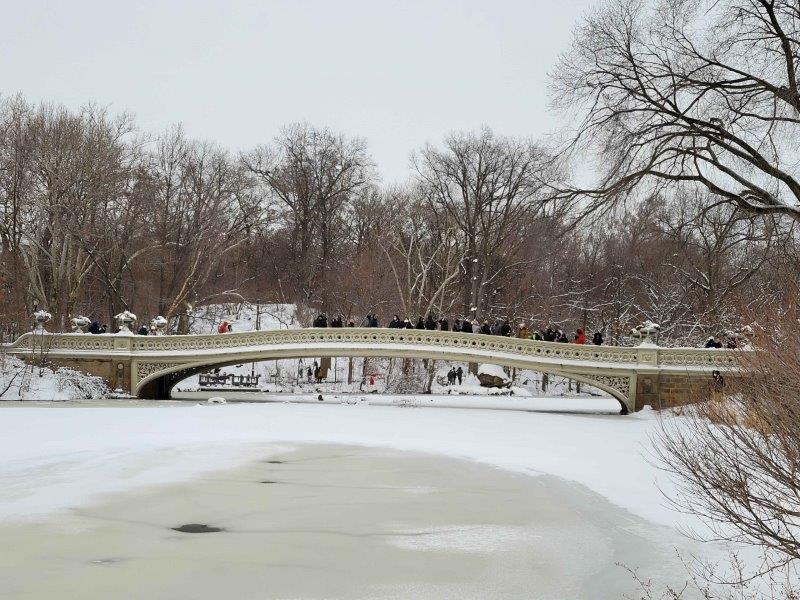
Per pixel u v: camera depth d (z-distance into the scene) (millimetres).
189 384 48312
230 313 60625
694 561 11500
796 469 9016
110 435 23328
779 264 21625
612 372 34188
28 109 46188
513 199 51375
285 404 34000
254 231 62688
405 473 19062
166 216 53375
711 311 34812
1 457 19625
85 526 13930
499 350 35156
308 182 59844
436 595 10719
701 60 25812
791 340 9727
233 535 13602
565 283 60469
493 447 22844
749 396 10125
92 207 43938
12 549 12562
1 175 43094
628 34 26406
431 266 57000
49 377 34219
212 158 64500
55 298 41406
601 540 13086
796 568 10273
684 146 25703
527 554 12539
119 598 10516
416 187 62312
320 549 12844
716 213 30516
